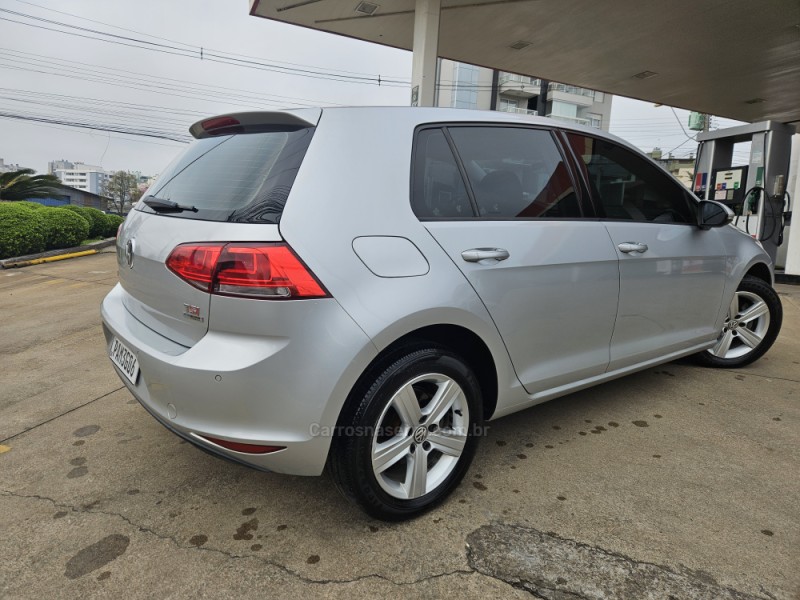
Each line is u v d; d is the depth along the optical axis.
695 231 3.14
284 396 1.72
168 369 1.79
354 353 1.76
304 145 1.93
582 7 7.90
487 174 2.30
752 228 8.62
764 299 3.70
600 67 10.64
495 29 8.87
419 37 7.67
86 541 1.96
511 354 2.28
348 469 1.86
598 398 3.29
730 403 3.20
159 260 1.95
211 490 2.29
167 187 2.33
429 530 2.03
